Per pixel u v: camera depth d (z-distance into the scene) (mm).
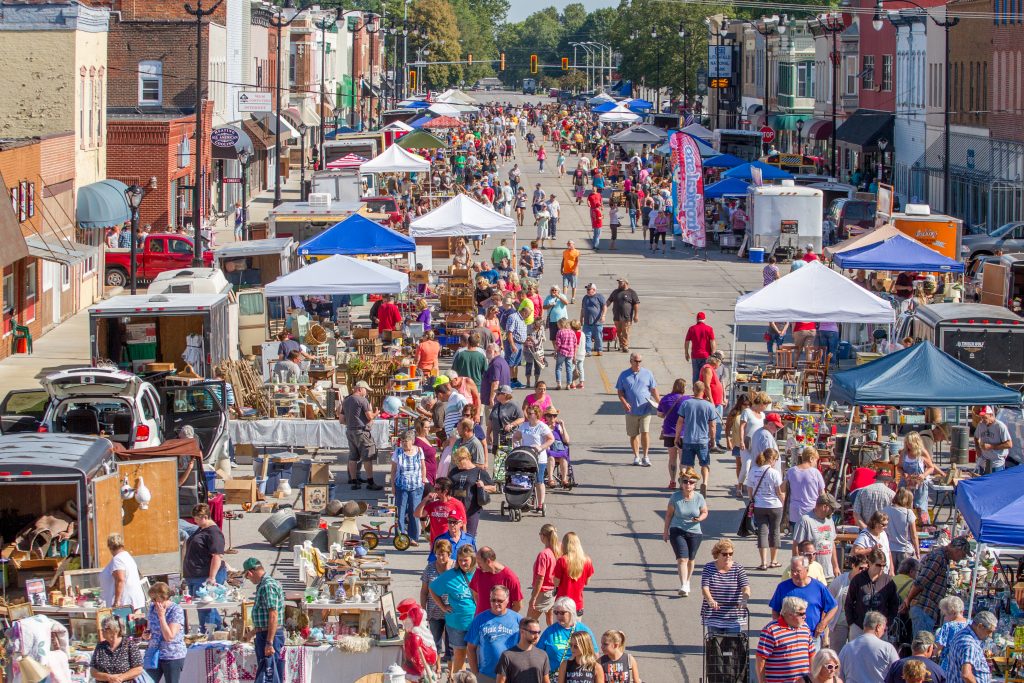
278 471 26062
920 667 14023
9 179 40156
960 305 32656
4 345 39281
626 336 40219
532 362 35469
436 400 27531
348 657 16828
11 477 18547
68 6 48406
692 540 20609
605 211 79250
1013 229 54500
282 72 104812
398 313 37125
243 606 17250
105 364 30703
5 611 17141
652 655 18406
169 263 52531
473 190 72500
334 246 38656
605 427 31750
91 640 17312
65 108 48469
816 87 111375
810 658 15320
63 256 41062
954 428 27328
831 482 24922
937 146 79000
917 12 80125
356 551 20781
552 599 17547
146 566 20062
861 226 60875
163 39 74312
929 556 17609
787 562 22094
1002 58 68500
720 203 67812
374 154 78438
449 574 16938
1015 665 17000
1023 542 16500
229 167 78125
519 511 24422
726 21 142000
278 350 33812
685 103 147375
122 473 20109
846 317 30062
